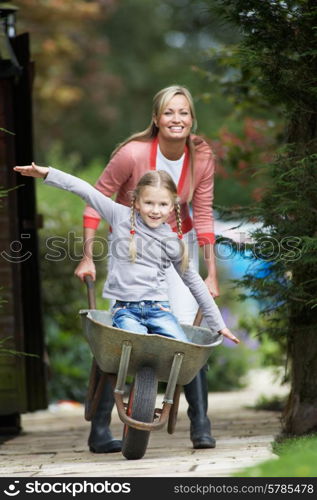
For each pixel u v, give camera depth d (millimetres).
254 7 10461
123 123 49219
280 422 11812
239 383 22922
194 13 50375
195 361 8711
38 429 14250
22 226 13711
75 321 21047
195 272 9289
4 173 12562
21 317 12656
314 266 10406
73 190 9266
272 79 10648
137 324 8945
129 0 51438
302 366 10812
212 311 9219
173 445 10602
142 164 10141
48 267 20875
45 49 30844
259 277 10875
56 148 27734
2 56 12273
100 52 41750
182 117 9953
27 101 13664
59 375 20281
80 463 9359
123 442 9273
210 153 10508
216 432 11961
